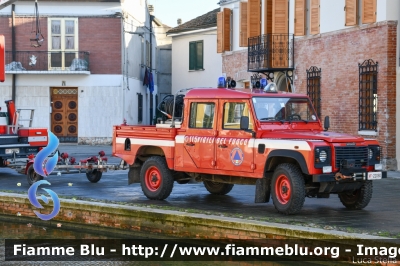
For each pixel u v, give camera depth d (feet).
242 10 95.86
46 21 118.93
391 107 68.13
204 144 44.60
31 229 44.65
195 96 45.73
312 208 43.52
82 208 44.37
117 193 51.67
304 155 39.14
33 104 119.55
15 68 117.60
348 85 74.23
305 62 82.33
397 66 68.08
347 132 74.59
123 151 50.29
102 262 35.83
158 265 35.14
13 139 63.62
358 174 40.22
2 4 59.11
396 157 68.33
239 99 43.37
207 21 124.98
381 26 68.69
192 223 38.58
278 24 85.76
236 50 100.89
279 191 40.91
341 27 75.20
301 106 44.65
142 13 137.90
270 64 86.38
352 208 43.09
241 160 42.42
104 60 119.85
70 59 119.14
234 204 45.78
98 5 119.03
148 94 145.69
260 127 42.37
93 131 120.26
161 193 47.29
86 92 119.96
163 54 161.89
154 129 47.85
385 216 40.14
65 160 58.34
